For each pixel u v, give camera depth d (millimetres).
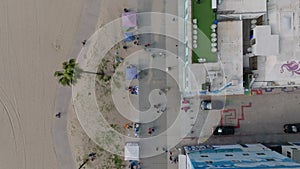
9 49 32438
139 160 32188
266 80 28781
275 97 30891
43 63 32312
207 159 25875
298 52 27812
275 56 28078
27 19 32062
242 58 28312
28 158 33156
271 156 26188
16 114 32906
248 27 29188
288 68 28219
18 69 32562
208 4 27688
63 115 32594
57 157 32906
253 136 31312
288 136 31078
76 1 31500
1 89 32781
